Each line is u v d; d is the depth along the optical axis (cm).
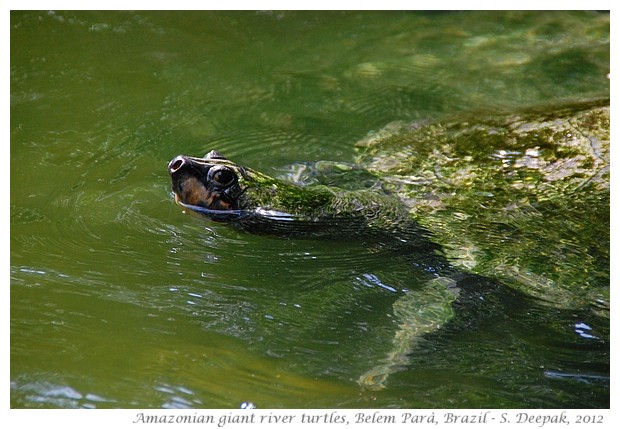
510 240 492
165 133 652
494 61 816
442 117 672
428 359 409
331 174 577
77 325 412
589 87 748
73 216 521
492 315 451
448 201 527
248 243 502
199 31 859
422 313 447
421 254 495
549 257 477
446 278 478
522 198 520
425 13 931
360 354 409
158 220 518
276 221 493
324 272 480
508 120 616
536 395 383
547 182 529
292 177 574
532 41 859
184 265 476
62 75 745
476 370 402
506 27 895
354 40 860
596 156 538
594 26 887
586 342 428
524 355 417
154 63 781
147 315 425
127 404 359
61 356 388
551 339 431
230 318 430
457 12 934
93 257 477
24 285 445
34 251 480
